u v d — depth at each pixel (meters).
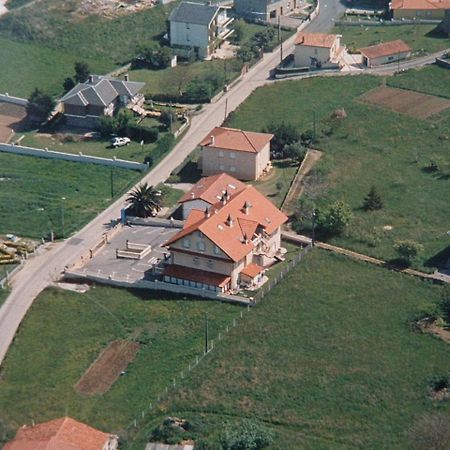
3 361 152.38
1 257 177.12
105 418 141.12
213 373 148.50
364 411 140.62
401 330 157.12
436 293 166.38
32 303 165.62
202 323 161.00
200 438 135.25
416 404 141.50
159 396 144.50
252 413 140.38
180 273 169.75
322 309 162.38
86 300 167.00
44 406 143.38
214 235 168.50
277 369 149.00
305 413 140.38
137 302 166.75
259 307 163.38
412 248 173.88
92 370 151.25
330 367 149.25
